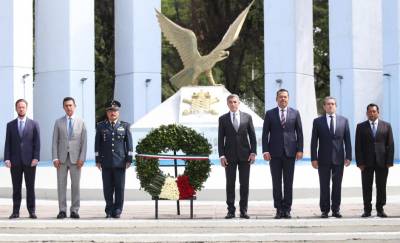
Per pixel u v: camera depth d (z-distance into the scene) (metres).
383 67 58.44
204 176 27.86
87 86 55.44
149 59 57.84
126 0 58.12
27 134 28.08
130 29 57.66
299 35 55.41
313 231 25.61
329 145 27.80
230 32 50.03
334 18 56.72
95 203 36.53
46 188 39.28
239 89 84.00
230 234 24.70
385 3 58.09
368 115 27.97
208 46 80.62
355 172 40.06
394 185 39.25
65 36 54.75
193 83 50.59
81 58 55.19
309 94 56.94
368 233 24.72
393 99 57.81
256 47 80.12
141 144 27.97
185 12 81.94
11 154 28.12
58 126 28.34
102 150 28.08
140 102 57.56
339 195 27.81
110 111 28.17
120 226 26.34
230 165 27.66
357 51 55.97
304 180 38.97
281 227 26.22
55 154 28.30
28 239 24.67
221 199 37.75
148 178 27.72
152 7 58.03
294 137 27.89
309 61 57.09
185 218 27.91
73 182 28.23
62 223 26.38
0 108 52.94
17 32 52.81
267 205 34.66
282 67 55.19
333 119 27.98
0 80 52.94
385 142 27.75
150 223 26.31
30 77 53.69
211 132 47.81
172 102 49.66
